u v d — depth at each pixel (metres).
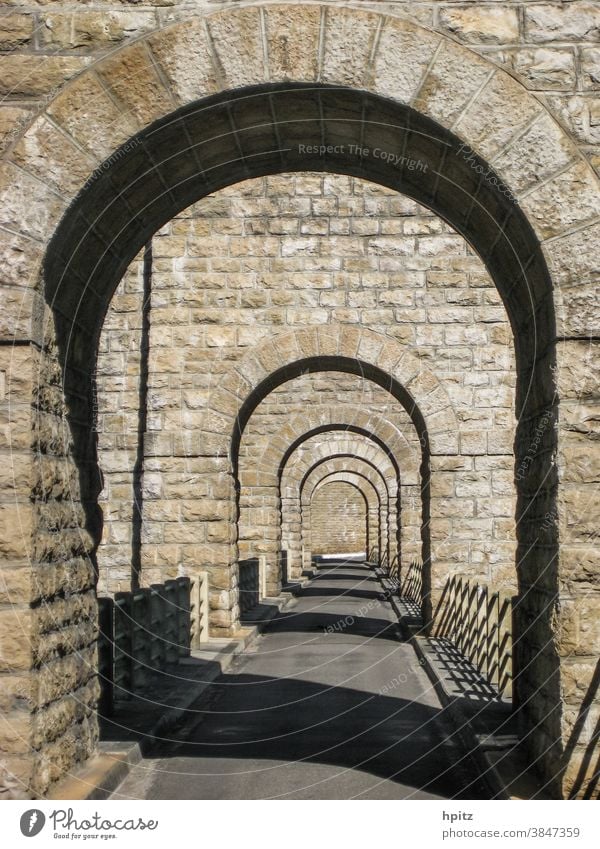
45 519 6.41
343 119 7.11
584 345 6.37
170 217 8.22
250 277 17.89
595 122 6.53
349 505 55.47
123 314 19.69
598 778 6.11
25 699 6.02
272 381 18.34
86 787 6.57
